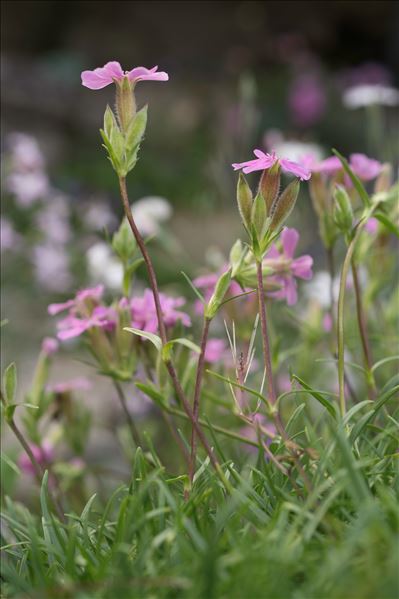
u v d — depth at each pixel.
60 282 1.30
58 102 2.42
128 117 0.47
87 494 0.63
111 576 0.43
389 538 0.41
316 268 1.01
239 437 0.52
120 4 3.02
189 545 0.44
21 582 0.44
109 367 0.53
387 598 0.40
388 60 2.99
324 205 0.54
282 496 0.45
